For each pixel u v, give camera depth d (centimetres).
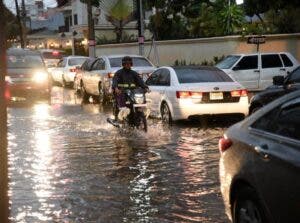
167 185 947
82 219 769
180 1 4091
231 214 648
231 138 649
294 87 1370
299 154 529
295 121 568
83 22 7256
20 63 2520
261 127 617
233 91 1652
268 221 566
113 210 809
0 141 418
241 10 3678
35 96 2503
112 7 4516
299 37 3297
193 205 829
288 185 530
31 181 983
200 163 1116
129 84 1560
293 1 2969
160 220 759
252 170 590
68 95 2986
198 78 1711
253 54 2708
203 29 3991
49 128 1648
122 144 1353
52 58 4850
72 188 934
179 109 1647
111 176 1017
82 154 1231
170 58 3862
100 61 2536
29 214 790
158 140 1405
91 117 1928
